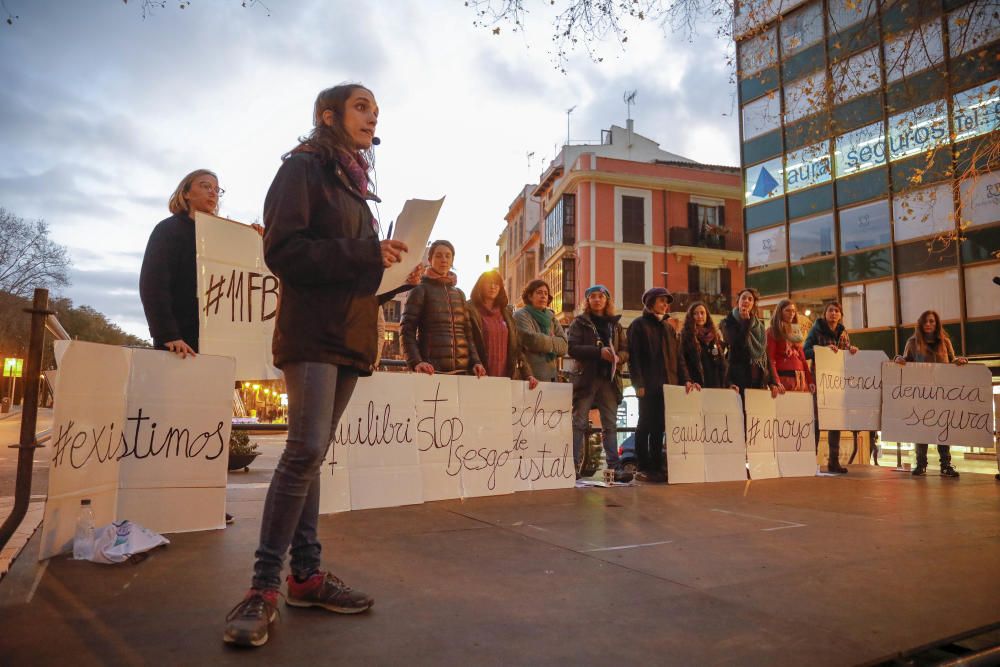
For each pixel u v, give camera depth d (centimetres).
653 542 335
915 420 736
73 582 243
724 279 3266
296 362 212
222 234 385
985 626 217
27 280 4241
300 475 210
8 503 406
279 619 211
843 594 249
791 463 705
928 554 319
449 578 260
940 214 1634
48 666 166
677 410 619
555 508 443
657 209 3234
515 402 540
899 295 1742
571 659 181
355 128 230
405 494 459
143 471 326
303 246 202
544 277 3672
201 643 186
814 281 1934
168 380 338
